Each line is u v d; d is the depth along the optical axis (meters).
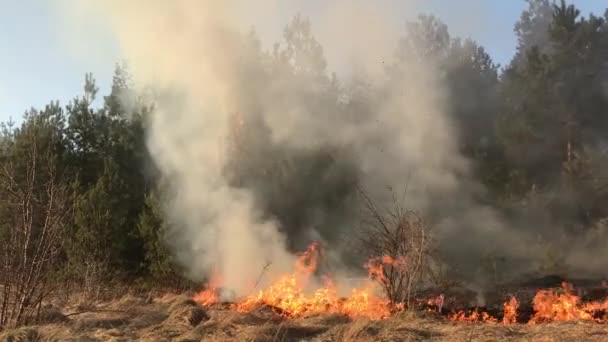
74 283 10.61
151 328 6.86
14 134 14.20
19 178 11.44
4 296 7.13
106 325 7.09
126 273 11.95
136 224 12.48
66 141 14.77
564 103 14.79
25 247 7.16
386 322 6.85
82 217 11.48
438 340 5.93
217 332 6.50
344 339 6.12
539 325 6.57
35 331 6.54
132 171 13.98
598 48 15.29
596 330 6.02
